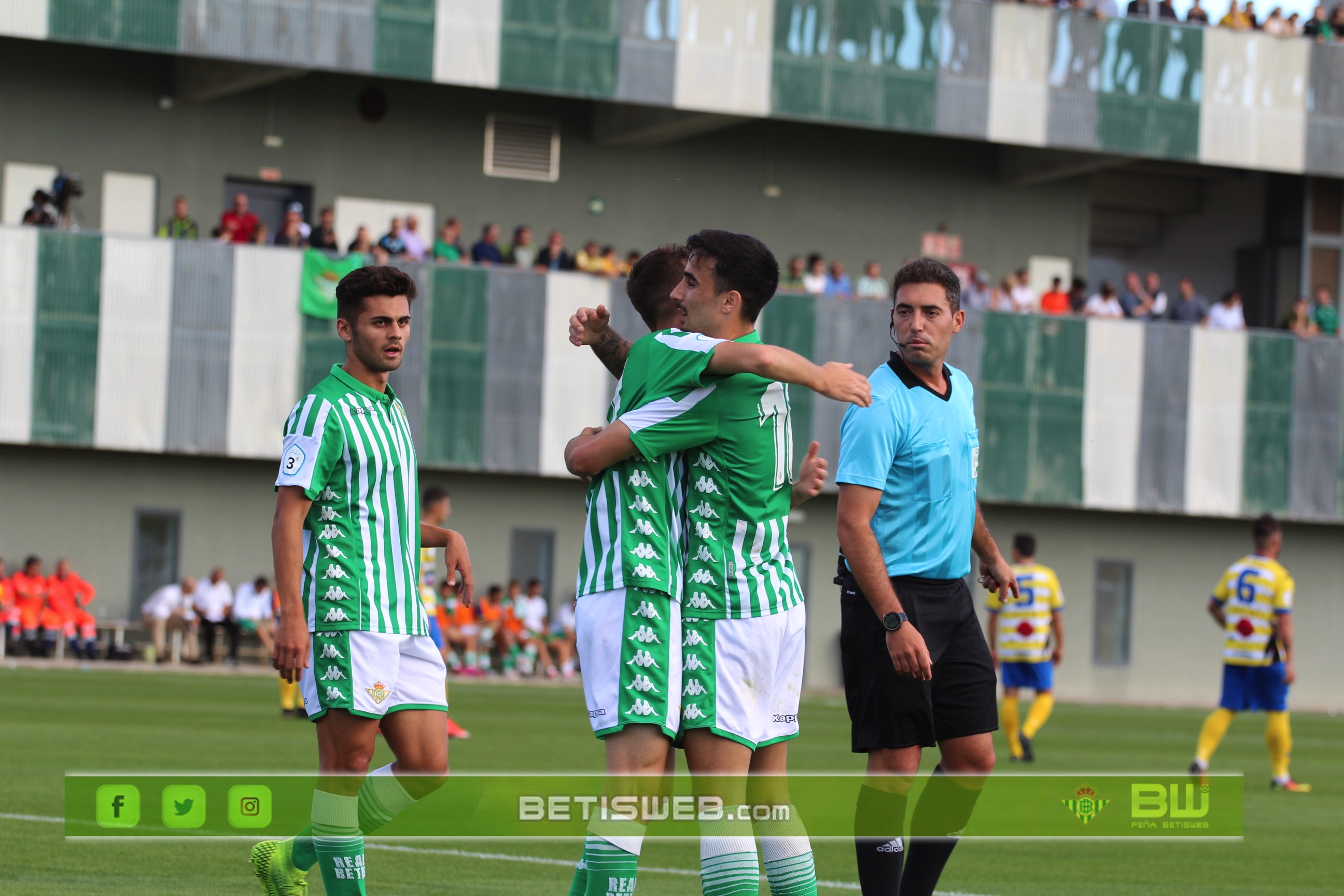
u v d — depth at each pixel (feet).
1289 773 75.41
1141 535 167.94
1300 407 164.45
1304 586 171.42
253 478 148.36
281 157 156.04
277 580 29.91
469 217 161.17
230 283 142.92
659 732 27.35
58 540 143.74
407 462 31.37
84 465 144.36
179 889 36.40
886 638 31.76
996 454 157.99
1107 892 41.88
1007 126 161.07
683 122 156.56
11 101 148.66
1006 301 162.61
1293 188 180.96
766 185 169.27
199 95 150.10
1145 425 161.27
